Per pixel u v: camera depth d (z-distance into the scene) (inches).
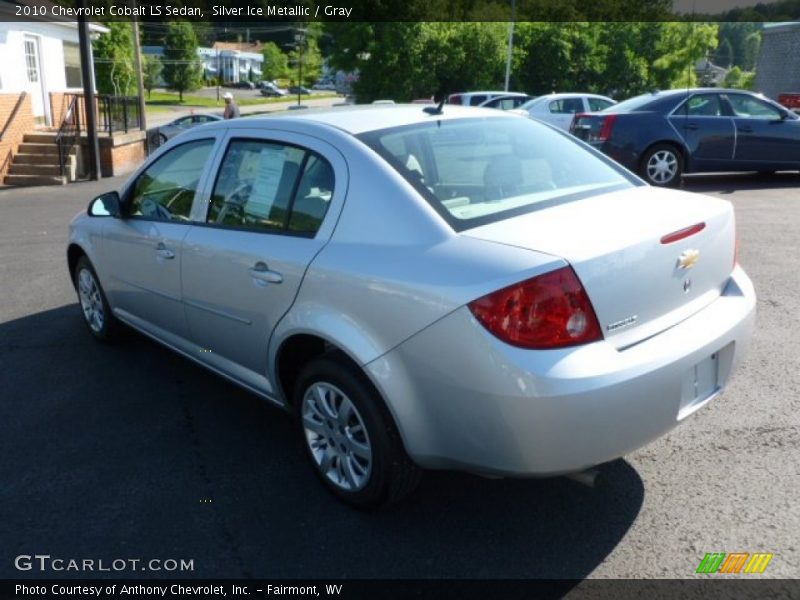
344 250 113.2
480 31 1496.1
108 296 186.9
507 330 93.8
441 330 98.3
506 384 93.8
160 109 2158.0
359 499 117.5
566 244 98.6
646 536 111.0
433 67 1518.2
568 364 93.4
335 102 2583.7
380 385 106.4
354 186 116.3
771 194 407.5
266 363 131.7
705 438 138.5
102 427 152.3
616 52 1579.7
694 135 412.5
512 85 1555.1
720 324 111.4
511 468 98.2
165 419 155.5
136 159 755.4
